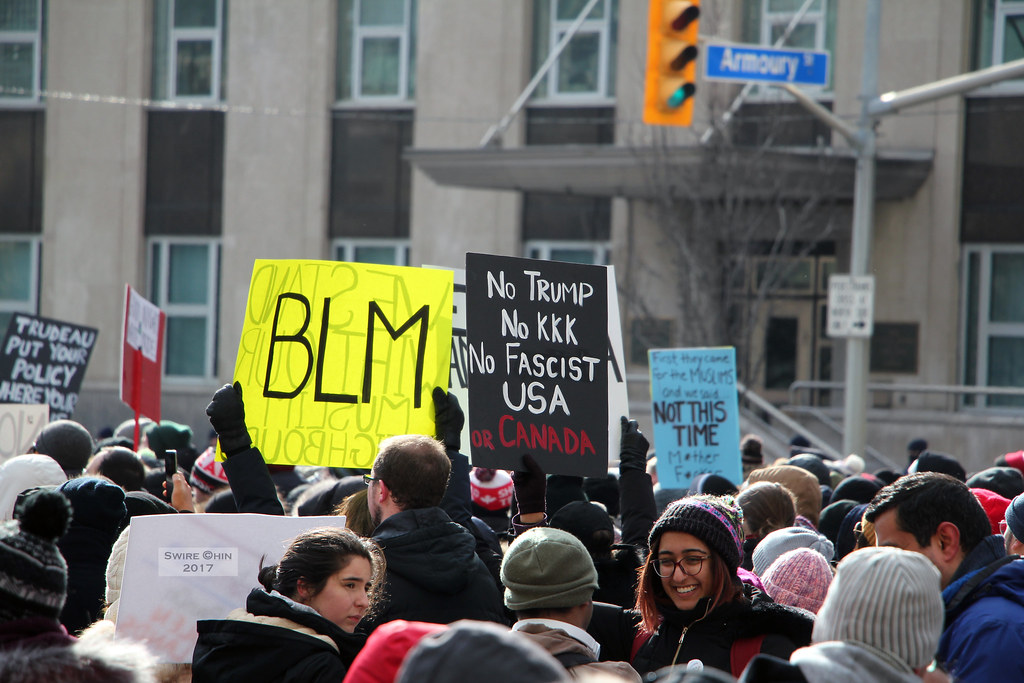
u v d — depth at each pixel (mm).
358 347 9789
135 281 43219
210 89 43312
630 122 36562
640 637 8070
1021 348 36344
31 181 44188
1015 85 36094
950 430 35688
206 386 43000
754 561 9883
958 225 36625
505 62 40062
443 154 34875
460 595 7816
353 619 7086
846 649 5320
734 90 37281
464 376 10953
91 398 43062
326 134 41875
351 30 42094
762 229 37219
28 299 44375
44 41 44438
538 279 9938
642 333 38125
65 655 5641
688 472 17078
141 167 43250
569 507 9805
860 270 28531
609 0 39438
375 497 8055
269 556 8211
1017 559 7004
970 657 6648
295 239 41969
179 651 8039
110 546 9742
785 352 39062
